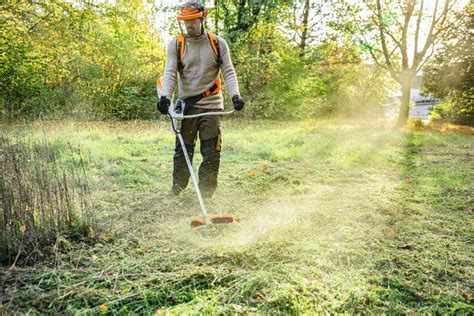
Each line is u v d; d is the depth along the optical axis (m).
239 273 2.68
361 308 2.40
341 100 20.11
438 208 4.23
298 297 2.44
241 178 5.23
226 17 14.53
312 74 17.00
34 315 2.16
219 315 2.26
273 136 9.03
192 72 3.99
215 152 4.07
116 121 12.25
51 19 12.08
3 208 2.95
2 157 3.84
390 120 17.22
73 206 3.38
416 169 6.18
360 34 13.67
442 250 3.17
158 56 15.39
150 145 7.43
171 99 4.02
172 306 2.33
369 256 3.03
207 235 3.24
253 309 2.33
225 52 4.02
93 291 2.39
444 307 2.45
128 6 13.49
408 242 3.32
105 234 3.16
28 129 7.48
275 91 14.98
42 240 2.93
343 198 4.49
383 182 5.30
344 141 8.38
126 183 4.75
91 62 12.78
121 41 12.84
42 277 2.52
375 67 20.34
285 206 4.15
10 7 11.41
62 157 5.64
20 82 10.86
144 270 2.68
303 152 7.14
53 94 11.34
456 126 15.96
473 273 2.83
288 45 15.70
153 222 3.57
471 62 17.33
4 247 2.76
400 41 14.31
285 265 2.82
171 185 4.76
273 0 13.83
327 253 3.03
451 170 6.11
